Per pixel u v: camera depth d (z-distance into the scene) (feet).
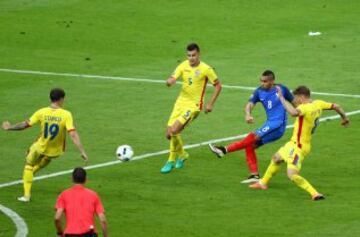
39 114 143.64
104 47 247.50
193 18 274.77
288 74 221.66
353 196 145.59
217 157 166.81
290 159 144.36
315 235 129.18
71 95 207.10
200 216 137.90
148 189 150.51
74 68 228.84
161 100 203.21
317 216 136.77
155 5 288.92
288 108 142.61
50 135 143.74
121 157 152.46
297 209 140.05
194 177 156.15
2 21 272.10
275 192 148.15
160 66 230.07
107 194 148.25
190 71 157.38
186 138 177.88
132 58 237.45
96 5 289.33
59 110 143.43
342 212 138.31
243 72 223.92
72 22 271.49
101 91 210.18
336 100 201.26
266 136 152.46
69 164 163.84
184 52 242.78
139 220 136.67
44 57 238.48
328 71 223.92
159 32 261.44
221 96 204.95
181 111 157.89
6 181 155.63
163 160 165.58
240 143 152.87
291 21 271.08
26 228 134.10
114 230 132.57
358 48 243.40
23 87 213.25
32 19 274.77
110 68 228.63
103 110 196.24
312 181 152.87
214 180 154.61
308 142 144.66
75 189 114.73
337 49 242.99
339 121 185.78
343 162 162.50
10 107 198.59
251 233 130.41
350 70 224.33
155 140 176.86
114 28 265.75
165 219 136.87
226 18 274.36
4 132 182.29
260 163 163.63
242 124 186.50
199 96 157.99
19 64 232.32
